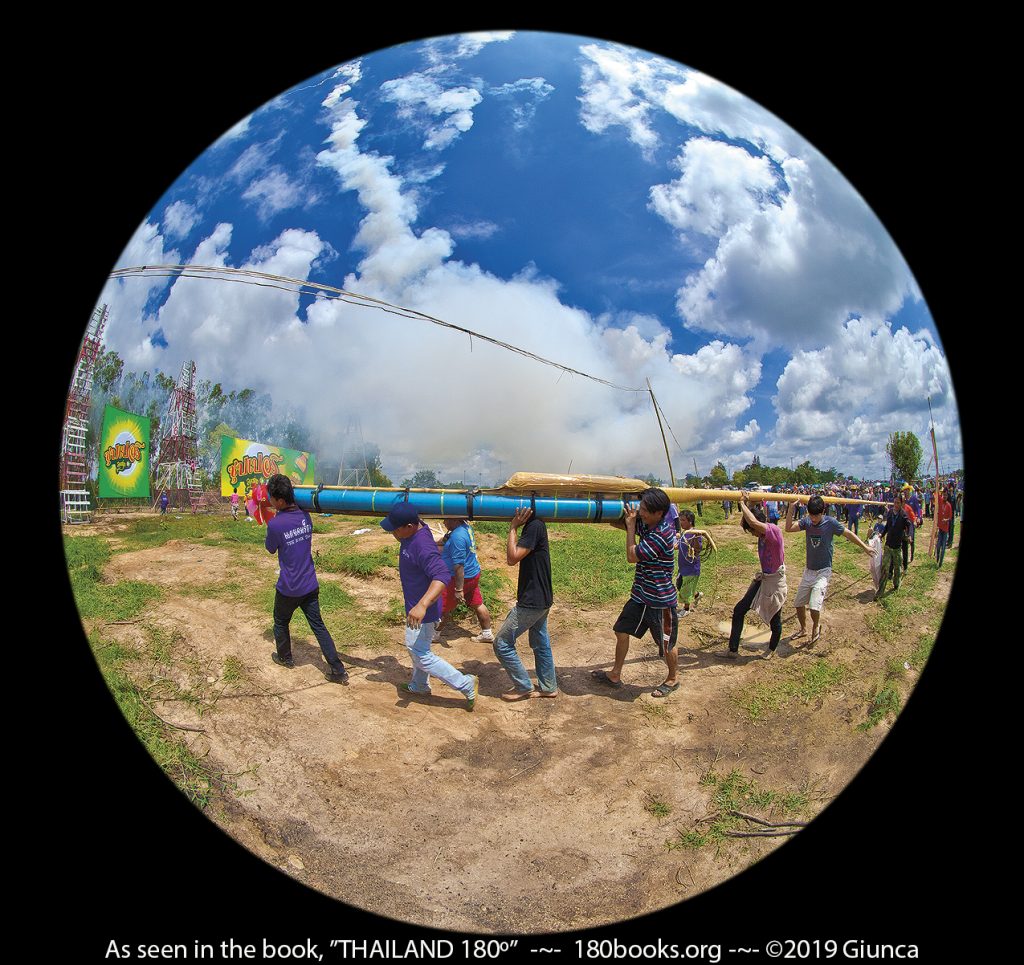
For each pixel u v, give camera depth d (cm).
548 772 400
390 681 513
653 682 526
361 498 486
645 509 470
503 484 462
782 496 449
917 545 434
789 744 416
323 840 353
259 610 550
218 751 405
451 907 320
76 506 470
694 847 349
